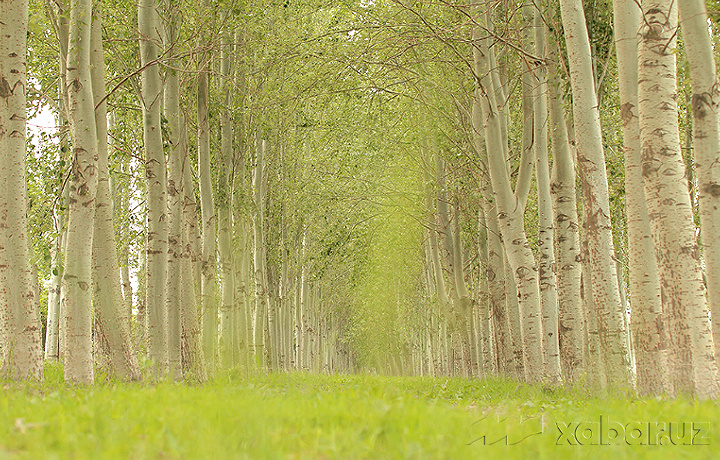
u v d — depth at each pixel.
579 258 15.62
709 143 9.53
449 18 19.22
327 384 16.98
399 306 57.75
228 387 10.18
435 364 48.62
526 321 17.08
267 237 31.77
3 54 11.13
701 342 9.31
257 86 23.30
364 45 19.09
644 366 10.87
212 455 3.74
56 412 5.81
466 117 23.22
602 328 12.56
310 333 46.31
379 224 38.06
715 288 9.27
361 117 25.66
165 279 15.50
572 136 16.09
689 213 9.72
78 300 11.59
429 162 28.95
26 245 11.19
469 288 34.50
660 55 9.99
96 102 13.19
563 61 14.74
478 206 29.11
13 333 10.81
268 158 30.22
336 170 32.12
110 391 8.28
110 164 22.09
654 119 9.91
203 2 18.98
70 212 11.91
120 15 17.91
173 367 15.77
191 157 23.94
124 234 23.23
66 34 13.43
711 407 7.41
